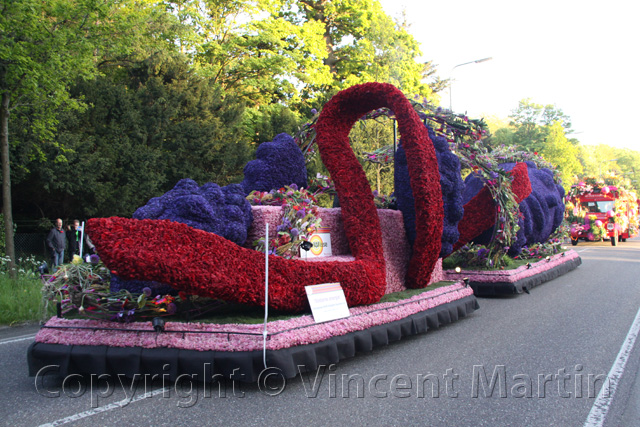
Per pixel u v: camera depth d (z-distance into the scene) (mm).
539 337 6512
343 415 3824
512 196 10086
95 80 13594
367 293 5816
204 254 4547
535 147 50562
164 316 4695
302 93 26750
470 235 10211
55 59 9219
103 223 4164
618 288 11109
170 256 4316
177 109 14977
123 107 13844
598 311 8336
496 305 9312
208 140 15547
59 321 4562
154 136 14477
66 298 4672
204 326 4410
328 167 7070
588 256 20156
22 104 10023
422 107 7887
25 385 4484
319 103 21797
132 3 13273
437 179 7105
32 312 7715
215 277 4469
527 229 12711
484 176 9641
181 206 5191
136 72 15883
